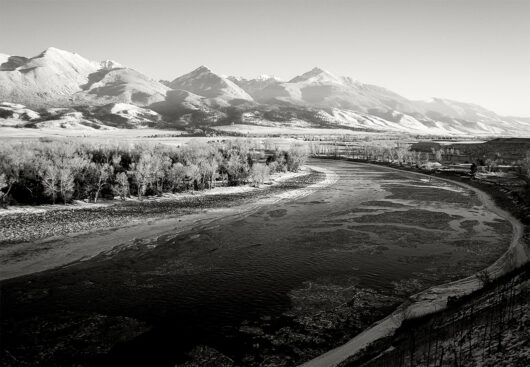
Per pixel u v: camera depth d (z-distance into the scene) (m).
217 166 108.88
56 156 91.38
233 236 59.69
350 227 66.06
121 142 134.38
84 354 27.52
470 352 19.83
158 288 39.31
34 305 35.09
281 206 85.12
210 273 43.78
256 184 114.31
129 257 49.03
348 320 32.81
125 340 29.42
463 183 123.81
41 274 42.81
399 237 59.56
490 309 25.53
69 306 35.00
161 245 54.41
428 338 24.28
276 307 35.31
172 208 78.88
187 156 115.94
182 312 34.12
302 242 56.62
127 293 38.00
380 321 32.56
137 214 72.50
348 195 101.00
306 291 38.97
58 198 78.81
